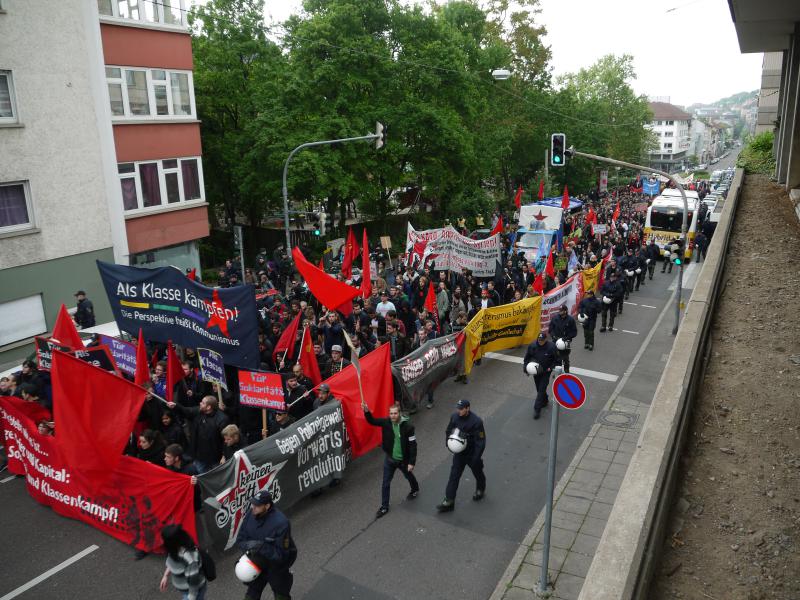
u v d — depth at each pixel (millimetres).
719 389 7703
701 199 46156
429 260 20781
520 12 50875
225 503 8234
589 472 10289
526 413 12719
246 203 35406
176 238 22625
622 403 13148
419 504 9453
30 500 9820
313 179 27203
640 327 19422
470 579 7723
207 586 7637
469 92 34500
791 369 8141
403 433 8977
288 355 12258
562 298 18672
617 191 71062
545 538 7277
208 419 9320
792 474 5988
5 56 16453
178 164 22531
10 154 16797
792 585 4656
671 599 4520
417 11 32344
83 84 18484
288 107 28438
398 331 14094
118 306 11805
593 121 63375
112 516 8641
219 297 10297
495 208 51344
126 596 7535
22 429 9656
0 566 8148
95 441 8398
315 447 9523
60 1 17625
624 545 4328
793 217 19109
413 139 32938
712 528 5301
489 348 15836
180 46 22094
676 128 151125
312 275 11414
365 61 28953
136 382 10227
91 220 19094
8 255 16922
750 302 11070
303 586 7617
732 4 18766
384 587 7594
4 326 16969
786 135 26281
